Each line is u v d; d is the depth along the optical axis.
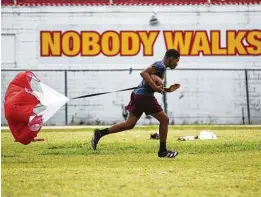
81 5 65.69
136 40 65.69
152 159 29.95
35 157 31.27
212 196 19.03
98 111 64.94
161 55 65.56
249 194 19.38
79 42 65.69
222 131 51.69
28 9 65.38
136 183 21.77
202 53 65.44
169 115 64.62
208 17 65.69
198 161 28.97
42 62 65.44
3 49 65.38
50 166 27.36
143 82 29.34
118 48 65.62
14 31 65.44
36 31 65.62
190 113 64.88
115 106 64.94
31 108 30.25
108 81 65.06
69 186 21.14
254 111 64.88
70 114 64.69
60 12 65.56
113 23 65.69
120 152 33.59
